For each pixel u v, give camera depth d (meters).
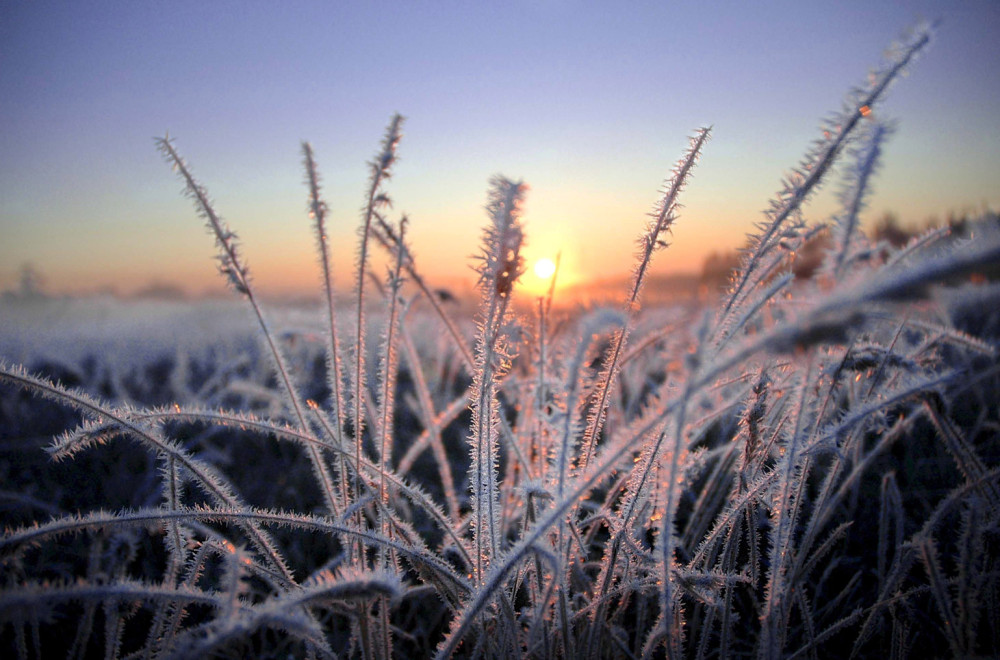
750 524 0.33
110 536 0.41
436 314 0.39
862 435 0.42
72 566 0.48
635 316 0.32
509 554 0.28
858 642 0.34
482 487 0.33
